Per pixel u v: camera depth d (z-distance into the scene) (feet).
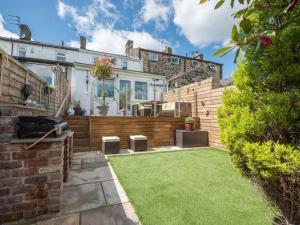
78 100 30.17
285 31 4.64
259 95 5.44
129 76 35.96
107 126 20.25
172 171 12.16
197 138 21.50
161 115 26.66
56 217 6.93
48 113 15.67
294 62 4.79
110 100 33.73
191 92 25.62
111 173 11.83
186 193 8.75
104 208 7.54
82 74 32.19
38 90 15.21
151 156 16.60
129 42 50.34
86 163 14.28
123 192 8.97
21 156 6.82
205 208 7.36
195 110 24.45
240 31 3.96
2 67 8.66
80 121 19.51
